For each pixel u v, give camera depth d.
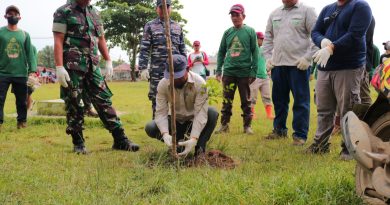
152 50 7.41
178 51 7.46
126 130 8.70
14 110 12.62
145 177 4.54
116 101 17.08
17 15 8.42
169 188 4.12
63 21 5.88
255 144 6.82
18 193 4.06
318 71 5.93
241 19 8.21
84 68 6.06
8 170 4.88
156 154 5.60
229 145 6.65
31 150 6.20
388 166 3.43
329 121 6.02
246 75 8.20
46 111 9.90
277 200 3.64
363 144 3.52
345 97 5.68
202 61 11.86
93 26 6.13
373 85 3.67
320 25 5.97
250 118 8.30
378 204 3.54
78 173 4.79
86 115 9.34
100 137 7.68
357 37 5.42
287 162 5.36
